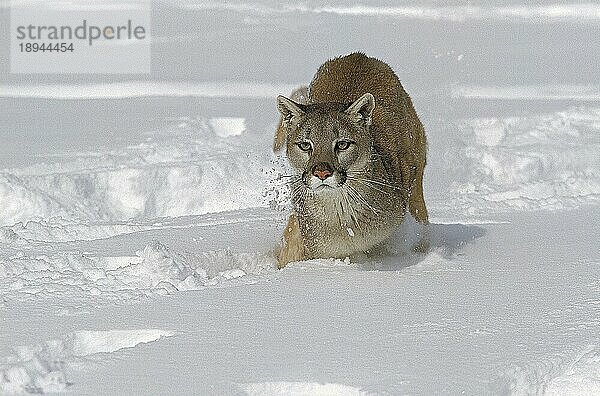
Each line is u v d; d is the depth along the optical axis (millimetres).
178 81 24312
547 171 17062
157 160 16656
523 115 20234
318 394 7605
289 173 15320
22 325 9055
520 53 28266
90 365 8102
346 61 12578
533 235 12664
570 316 9133
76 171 15594
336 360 8102
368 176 11055
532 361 8016
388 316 9281
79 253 11812
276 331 8875
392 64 25906
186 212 15586
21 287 10391
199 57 27672
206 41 30344
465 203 14727
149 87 23688
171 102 21828
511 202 14641
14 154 16969
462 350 8289
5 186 14484
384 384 7582
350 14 35594
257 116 20094
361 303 9711
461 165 16938
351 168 10852
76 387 7676
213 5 38094
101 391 7598
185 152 17047
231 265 11727
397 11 35969
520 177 16781
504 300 9734
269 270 11492
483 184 15953
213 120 19859
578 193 15500
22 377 7688
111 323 9133
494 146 17781
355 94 12117
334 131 10727
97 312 9484
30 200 14484
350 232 11172
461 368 7887
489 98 22047
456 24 33312
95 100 22281
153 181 15547
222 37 31062
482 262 11367
